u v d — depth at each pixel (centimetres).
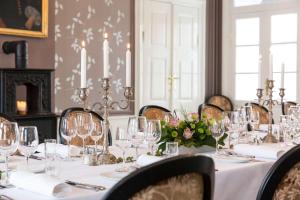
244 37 687
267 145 293
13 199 164
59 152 254
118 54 590
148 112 403
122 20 593
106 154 242
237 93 696
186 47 675
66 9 534
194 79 688
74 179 200
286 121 334
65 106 538
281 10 653
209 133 275
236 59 695
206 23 685
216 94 698
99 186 184
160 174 130
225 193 218
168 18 650
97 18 566
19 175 181
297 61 643
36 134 212
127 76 266
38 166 221
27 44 468
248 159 246
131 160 243
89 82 560
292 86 649
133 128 230
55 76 527
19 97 486
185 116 286
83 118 249
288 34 649
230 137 305
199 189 144
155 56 636
